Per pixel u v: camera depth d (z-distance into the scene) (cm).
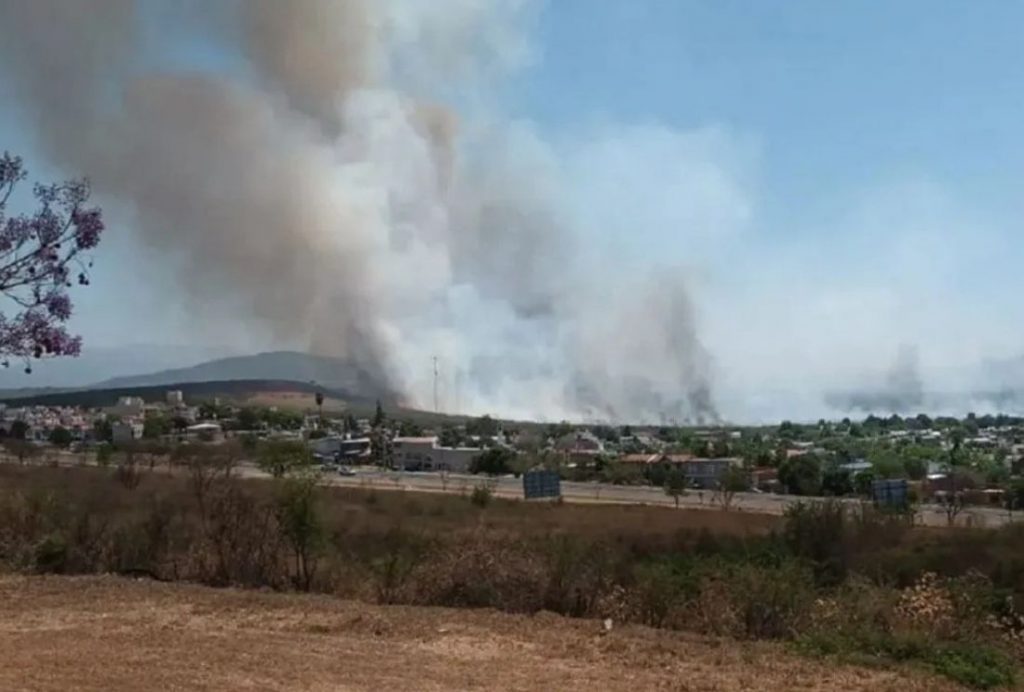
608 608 1191
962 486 5747
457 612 1149
